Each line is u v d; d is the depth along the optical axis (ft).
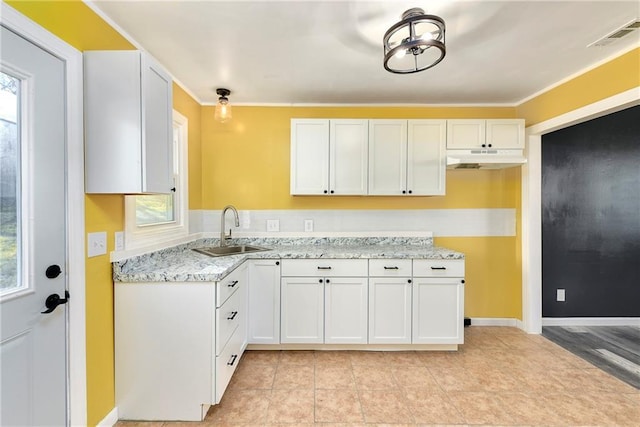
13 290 3.79
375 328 8.13
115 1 4.94
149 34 5.89
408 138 8.84
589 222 10.25
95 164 4.90
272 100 9.59
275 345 8.34
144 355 5.56
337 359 7.86
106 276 5.38
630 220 10.23
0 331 3.64
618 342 8.93
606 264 10.27
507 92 8.89
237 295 6.95
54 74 4.34
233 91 8.82
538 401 6.18
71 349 4.59
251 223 9.84
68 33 4.55
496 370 7.34
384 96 9.19
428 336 8.14
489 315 10.19
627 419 5.65
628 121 10.23
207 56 6.77
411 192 8.86
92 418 5.01
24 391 3.93
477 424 5.53
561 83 8.10
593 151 10.26
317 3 4.99
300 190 8.84
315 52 6.58
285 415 5.75
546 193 10.28
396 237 9.86
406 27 5.46
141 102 4.90
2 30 3.63
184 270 5.83
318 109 9.84
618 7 5.10
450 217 10.03
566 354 8.16
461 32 5.82
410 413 5.81
